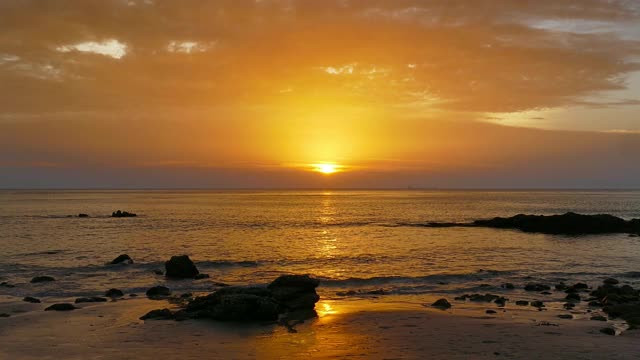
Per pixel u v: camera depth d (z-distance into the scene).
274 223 78.81
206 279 31.45
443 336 17.19
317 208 131.88
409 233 63.34
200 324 19.06
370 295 26.34
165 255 42.47
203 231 64.44
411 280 30.89
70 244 49.78
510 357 14.66
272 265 37.31
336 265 37.41
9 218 87.38
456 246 49.62
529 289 28.12
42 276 30.67
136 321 19.53
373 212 114.25
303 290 23.14
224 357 14.73
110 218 88.25
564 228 66.19
